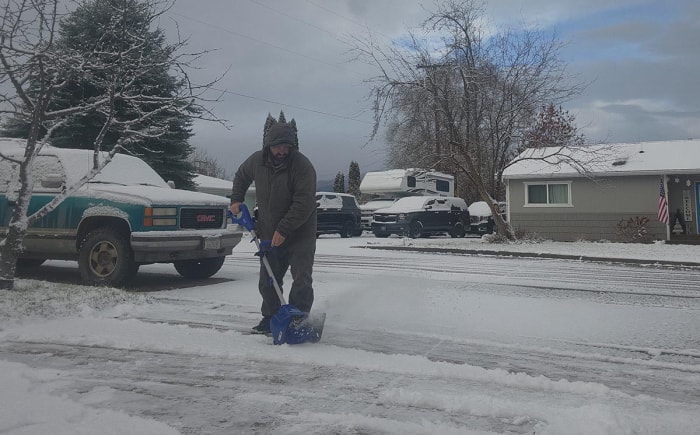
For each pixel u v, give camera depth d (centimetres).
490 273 990
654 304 668
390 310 593
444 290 745
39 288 625
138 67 621
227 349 423
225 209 843
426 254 1466
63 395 325
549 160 2038
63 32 646
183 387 345
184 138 2206
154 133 667
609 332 514
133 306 588
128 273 733
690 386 364
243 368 385
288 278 827
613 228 1919
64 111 612
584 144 1875
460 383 359
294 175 450
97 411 300
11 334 461
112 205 734
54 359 401
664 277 966
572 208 1977
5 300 546
